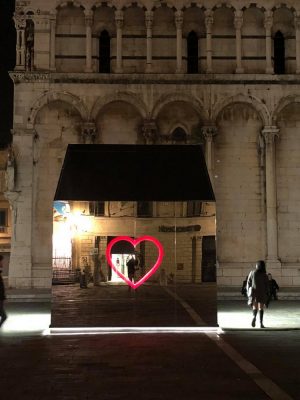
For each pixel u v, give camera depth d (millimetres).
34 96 41844
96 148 27297
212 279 25234
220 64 43156
